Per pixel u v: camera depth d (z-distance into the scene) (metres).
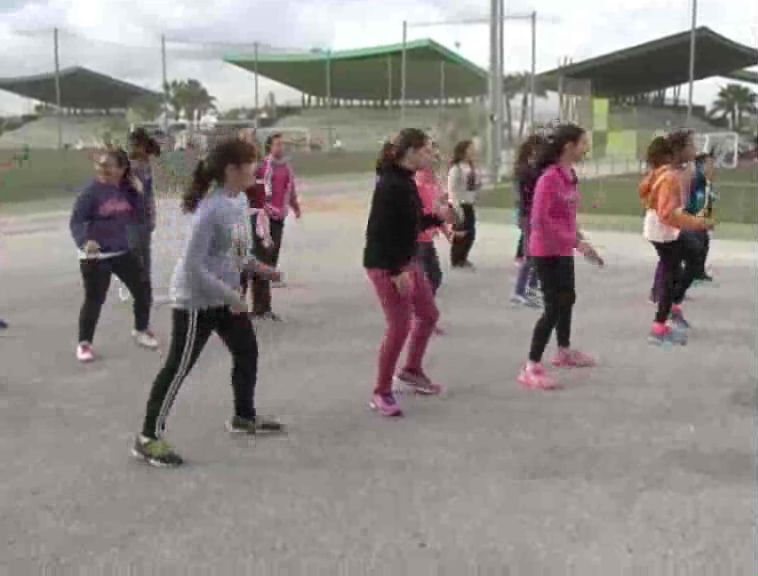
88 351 6.75
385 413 5.41
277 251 8.07
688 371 6.38
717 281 10.08
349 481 4.42
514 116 34.31
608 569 3.53
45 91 82.38
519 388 5.99
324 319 8.22
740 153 40.16
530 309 8.63
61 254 12.74
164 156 7.50
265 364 6.62
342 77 81.75
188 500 4.21
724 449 4.80
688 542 3.74
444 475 4.48
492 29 26.95
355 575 3.50
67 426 5.28
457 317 8.27
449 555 3.65
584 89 36.03
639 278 10.35
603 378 6.22
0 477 4.50
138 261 7.01
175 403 5.66
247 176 4.63
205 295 4.61
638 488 4.29
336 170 37.84
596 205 19.72
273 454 4.79
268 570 3.54
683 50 57.25
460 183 10.74
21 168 28.09
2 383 6.18
